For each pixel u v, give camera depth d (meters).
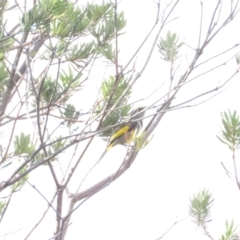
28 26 5.21
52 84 6.83
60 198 6.09
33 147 6.16
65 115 6.89
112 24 6.81
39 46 6.45
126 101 6.84
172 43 6.84
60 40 6.11
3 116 6.33
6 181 5.16
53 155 5.25
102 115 5.86
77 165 6.20
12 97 6.47
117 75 5.89
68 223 6.39
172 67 6.44
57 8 5.32
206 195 5.74
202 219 5.61
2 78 5.90
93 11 6.75
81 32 6.09
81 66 6.81
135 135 6.29
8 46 6.02
